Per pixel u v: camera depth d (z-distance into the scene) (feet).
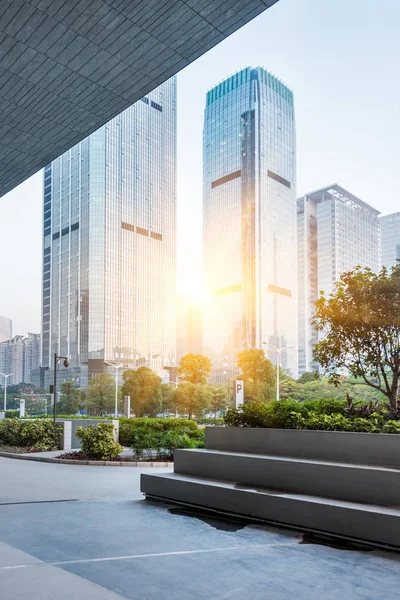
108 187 515.91
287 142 653.71
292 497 21.06
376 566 16.12
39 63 33.94
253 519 22.31
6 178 50.37
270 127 627.87
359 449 21.81
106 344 484.74
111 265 504.43
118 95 37.81
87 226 506.89
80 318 497.05
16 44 32.07
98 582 14.47
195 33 31.94
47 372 544.62
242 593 13.75
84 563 16.34
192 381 232.94
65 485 35.73
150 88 37.29
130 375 232.73
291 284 619.67
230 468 25.73
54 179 569.64
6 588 13.76
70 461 52.90
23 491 32.73
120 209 523.70
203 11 30.01
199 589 14.03
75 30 31.07
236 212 611.06
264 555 17.29
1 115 39.65
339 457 22.49
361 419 24.39
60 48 32.58
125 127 544.21
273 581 14.74
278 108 644.69
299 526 20.49
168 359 549.95
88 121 40.96
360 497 20.15
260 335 560.20
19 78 35.40
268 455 25.32
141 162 558.15
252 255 581.94
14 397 396.78
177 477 27.02
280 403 28.73
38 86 36.32
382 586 14.38
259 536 19.88
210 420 123.34
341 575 15.28
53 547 18.35
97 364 479.82
